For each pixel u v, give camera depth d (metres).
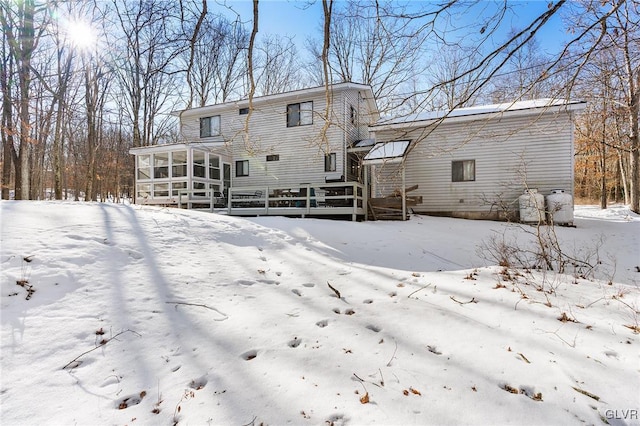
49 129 13.15
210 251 5.23
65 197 27.45
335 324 3.28
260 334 3.00
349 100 14.20
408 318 3.43
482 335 3.04
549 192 11.16
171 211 7.25
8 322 2.66
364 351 2.75
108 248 4.29
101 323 2.89
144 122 17.50
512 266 5.70
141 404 2.04
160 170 15.46
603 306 3.77
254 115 15.49
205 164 14.61
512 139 11.60
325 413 1.98
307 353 2.71
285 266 5.18
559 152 11.05
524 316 3.46
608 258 6.52
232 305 3.63
